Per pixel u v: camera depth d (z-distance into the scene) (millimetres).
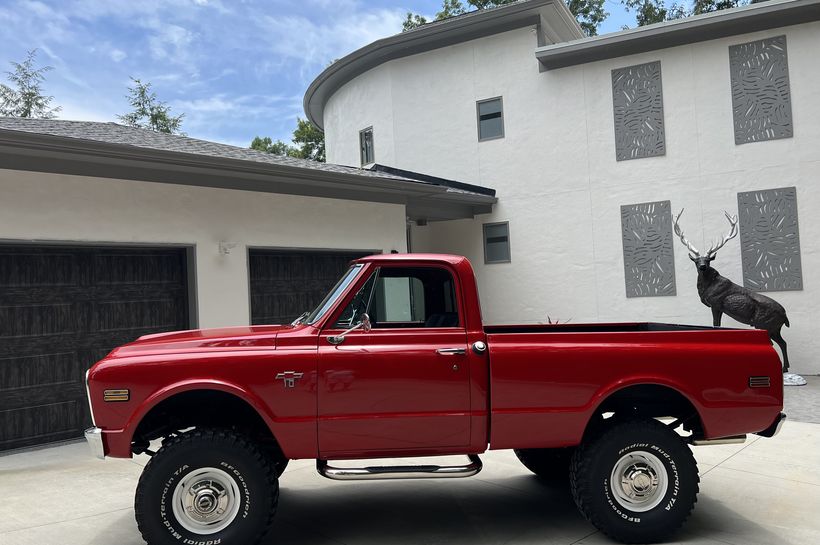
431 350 4516
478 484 6059
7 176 7570
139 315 8906
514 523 4984
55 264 8094
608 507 4453
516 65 15023
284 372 4379
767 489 5680
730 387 4609
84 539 4695
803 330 12312
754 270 12711
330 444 4434
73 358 8180
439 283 4781
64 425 8055
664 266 13477
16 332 7715
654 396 4883
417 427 4484
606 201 14062
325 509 5387
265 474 4305
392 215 12539
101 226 8391
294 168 9602
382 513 5266
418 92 16344
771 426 4754
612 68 13969
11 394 7645
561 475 6133
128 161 8266
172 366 4312
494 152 15312
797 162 12391
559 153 14547
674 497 4480
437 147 16062
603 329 6035
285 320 10742
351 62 17359
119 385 4270
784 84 12484
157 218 8984
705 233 13133
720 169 13008
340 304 4629
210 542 4180
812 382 11453
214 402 4785
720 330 4777
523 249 14969
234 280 9859
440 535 4734
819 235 12211
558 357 4539
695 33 13047
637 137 13750
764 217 12648
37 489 5984
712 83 13070
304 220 10945
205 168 8977
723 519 4949
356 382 4434
